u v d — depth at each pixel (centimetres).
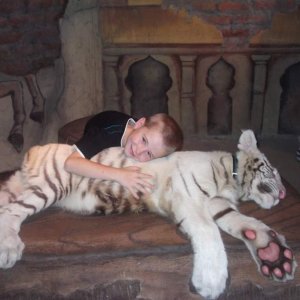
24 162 226
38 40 356
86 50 405
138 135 216
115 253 200
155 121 221
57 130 388
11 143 344
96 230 210
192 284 191
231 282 202
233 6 406
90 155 229
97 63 420
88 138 238
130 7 411
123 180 207
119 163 223
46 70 367
